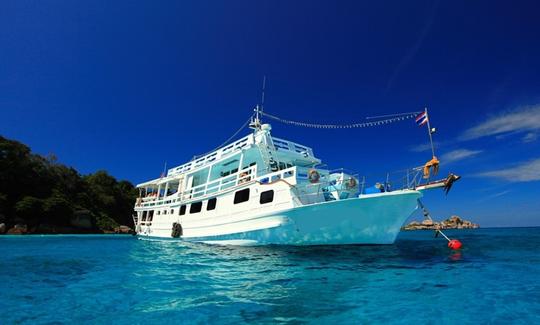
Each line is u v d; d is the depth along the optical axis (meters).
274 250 15.16
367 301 7.04
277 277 9.62
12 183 54.00
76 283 9.38
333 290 8.01
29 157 59.59
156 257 15.34
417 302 6.93
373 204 13.81
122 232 62.97
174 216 24.31
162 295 7.80
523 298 7.15
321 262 12.07
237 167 22.23
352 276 9.62
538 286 8.23
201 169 23.70
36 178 58.06
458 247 16.81
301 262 12.14
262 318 6.04
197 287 8.59
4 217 50.88
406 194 13.59
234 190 18.36
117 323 5.89
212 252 16.20
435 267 10.99
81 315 6.38
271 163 20.16
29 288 8.77
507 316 6.01
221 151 23.09
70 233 56.25
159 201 27.62
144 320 6.02
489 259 12.96
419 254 14.30
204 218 20.56
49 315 6.40
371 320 5.88
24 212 51.88
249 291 8.04
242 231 17.25
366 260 12.45
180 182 26.09
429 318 5.94
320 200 15.69
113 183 80.00
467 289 7.97
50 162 65.12
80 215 58.44
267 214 15.73
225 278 9.67
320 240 14.88
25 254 17.92
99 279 9.94
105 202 69.69
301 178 15.34
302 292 7.86
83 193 65.81
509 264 11.65
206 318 6.07
